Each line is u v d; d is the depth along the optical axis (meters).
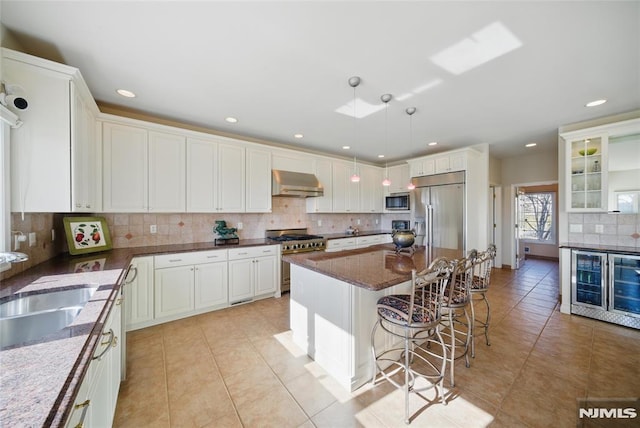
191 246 3.22
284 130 3.65
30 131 1.62
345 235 4.95
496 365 2.10
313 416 1.59
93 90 2.42
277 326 2.81
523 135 3.89
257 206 3.79
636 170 3.01
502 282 4.53
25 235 1.84
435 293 1.82
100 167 2.57
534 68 2.08
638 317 2.71
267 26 1.60
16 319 1.20
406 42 1.76
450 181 4.34
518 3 1.44
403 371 2.04
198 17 1.52
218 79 2.23
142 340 2.49
